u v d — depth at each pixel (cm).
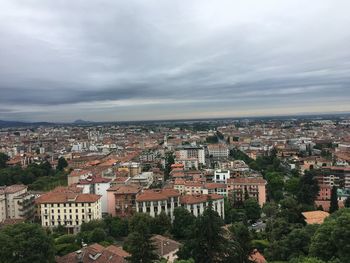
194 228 14512
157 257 14575
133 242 14538
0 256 16675
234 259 14175
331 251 15112
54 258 17862
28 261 16750
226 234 16300
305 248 16988
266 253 18462
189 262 13775
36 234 17588
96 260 17250
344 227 14538
